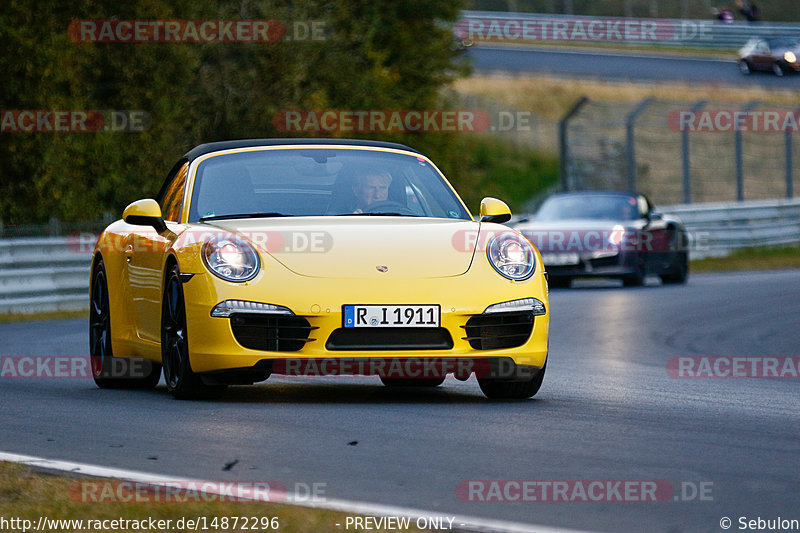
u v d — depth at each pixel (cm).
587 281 7081
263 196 2380
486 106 12900
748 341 3862
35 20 6056
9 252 5125
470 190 8750
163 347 2305
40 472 1522
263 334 2114
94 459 1616
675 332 4134
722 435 1809
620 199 6500
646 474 1485
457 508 1308
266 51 6925
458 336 2127
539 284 2231
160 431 1848
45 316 4966
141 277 2441
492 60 14988
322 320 2088
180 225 2341
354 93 7581
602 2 16912
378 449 1669
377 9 8219
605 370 3036
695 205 8662
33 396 2411
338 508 1291
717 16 16938
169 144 6612
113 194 6506
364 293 2102
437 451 1653
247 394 2383
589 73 14425
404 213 2384
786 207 9325
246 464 1562
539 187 12031
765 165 12600
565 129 8950
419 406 2159
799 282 6294
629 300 5366
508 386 2292
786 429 1889
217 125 6912
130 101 6488
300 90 7075
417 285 2125
